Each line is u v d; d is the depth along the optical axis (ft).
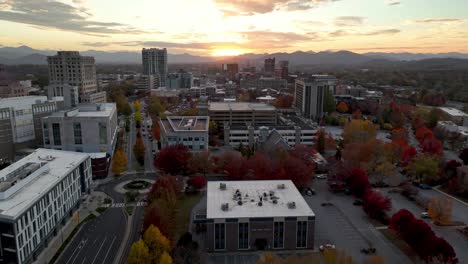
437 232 401.90
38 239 359.25
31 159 483.92
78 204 469.98
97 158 577.84
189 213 451.12
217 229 363.15
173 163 574.56
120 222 429.38
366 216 443.73
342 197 506.07
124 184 554.87
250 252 365.40
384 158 577.02
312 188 538.88
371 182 554.87
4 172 424.46
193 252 337.31
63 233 404.16
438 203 417.28
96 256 356.18
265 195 411.75
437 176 550.36
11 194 357.82
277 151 588.91
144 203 482.28
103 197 504.02
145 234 320.50
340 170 536.42
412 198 492.95
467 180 514.27
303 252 365.40
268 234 367.66
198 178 516.73
